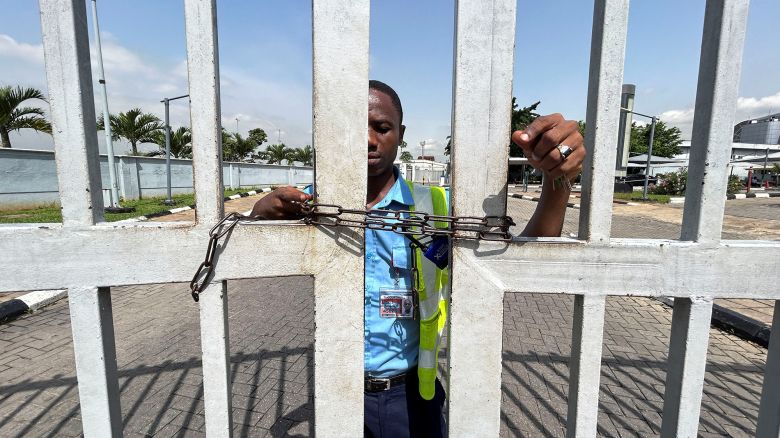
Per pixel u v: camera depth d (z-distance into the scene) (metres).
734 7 0.89
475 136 0.94
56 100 0.88
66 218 0.92
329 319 1.02
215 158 0.94
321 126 0.94
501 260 0.99
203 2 0.87
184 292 5.48
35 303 4.75
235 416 2.73
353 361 1.04
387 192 1.61
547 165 0.96
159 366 3.40
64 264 0.93
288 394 2.99
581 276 1.00
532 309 4.86
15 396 2.97
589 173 0.97
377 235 1.46
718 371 3.34
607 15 0.89
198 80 0.90
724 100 0.94
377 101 1.42
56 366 3.41
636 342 3.91
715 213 0.99
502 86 0.93
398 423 1.52
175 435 2.55
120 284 0.95
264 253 0.97
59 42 0.86
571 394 1.09
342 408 1.06
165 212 11.62
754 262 1.00
